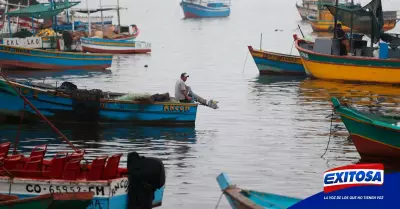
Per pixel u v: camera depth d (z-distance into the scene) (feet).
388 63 240.73
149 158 95.04
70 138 150.30
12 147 140.87
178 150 140.97
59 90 163.73
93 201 94.22
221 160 133.18
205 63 323.57
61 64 284.20
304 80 258.37
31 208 88.07
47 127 161.17
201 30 581.53
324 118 176.86
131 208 94.32
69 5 327.06
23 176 99.19
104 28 401.49
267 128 164.35
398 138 132.57
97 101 163.53
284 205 92.22
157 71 288.92
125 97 165.78
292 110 189.78
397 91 228.02
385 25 439.22
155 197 98.53
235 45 427.74
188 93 169.99
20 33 324.80
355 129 136.77
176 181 118.62
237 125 168.35
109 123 165.27
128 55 361.71
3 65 277.44
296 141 150.00
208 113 185.37
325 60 252.01
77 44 319.47
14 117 164.25
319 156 137.08
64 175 98.68
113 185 94.32
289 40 464.24
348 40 252.01
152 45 426.10
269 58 275.59
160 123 166.30
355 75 247.09
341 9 249.14
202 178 120.67
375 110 187.93
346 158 135.85
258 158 134.92
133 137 152.66
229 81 257.55
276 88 236.63
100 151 138.72
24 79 253.03
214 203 107.65
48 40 308.40
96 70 289.33
